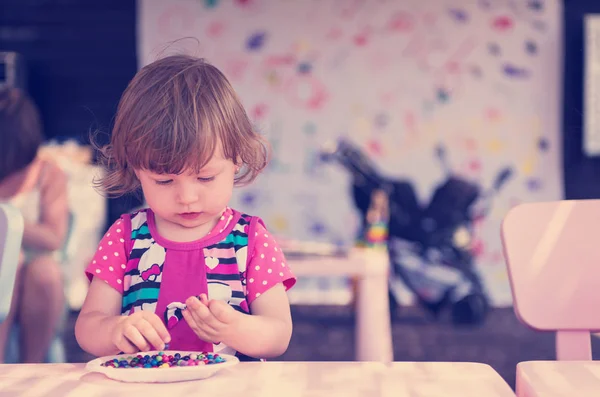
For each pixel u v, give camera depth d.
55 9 7.15
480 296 5.95
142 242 1.34
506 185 7.23
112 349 1.10
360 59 7.25
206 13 7.26
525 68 7.23
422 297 6.23
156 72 1.20
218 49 7.27
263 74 7.26
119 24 7.20
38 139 2.87
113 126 1.24
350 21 7.26
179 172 1.13
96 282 1.33
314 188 7.21
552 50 7.22
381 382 0.87
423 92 7.26
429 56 7.25
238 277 1.32
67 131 7.14
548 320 1.47
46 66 7.15
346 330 5.55
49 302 2.73
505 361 4.48
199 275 1.31
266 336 1.16
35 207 2.83
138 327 1.06
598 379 0.87
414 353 4.76
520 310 1.47
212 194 1.17
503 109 7.25
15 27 7.13
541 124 7.23
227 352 1.31
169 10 7.23
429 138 7.24
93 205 6.53
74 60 7.15
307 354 4.67
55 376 0.92
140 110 1.15
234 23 7.27
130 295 1.32
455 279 6.68
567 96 7.22
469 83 7.24
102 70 7.17
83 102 7.17
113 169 1.29
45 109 7.14
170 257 1.32
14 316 2.71
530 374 0.89
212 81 1.20
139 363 0.96
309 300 6.95
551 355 4.66
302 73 7.26
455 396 0.82
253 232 1.35
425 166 7.25
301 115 7.26
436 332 5.56
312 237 7.19
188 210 1.16
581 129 7.19
